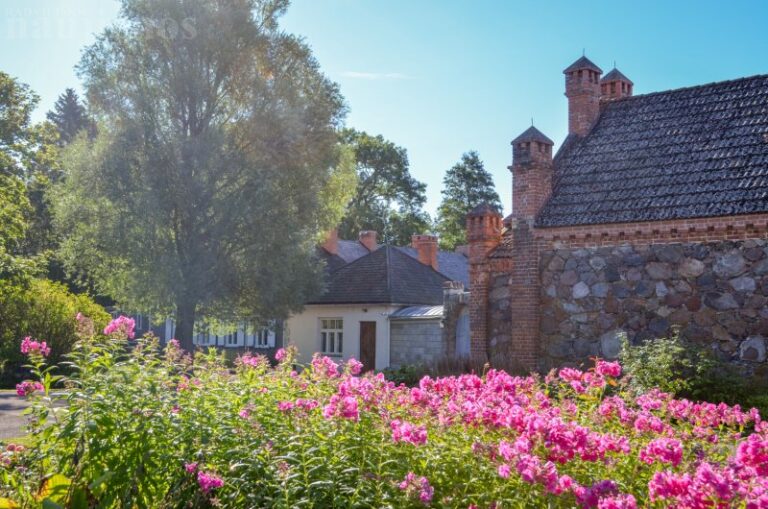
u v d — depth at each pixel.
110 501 6.30
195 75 32.56
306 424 6.67
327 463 6.27
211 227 32.19
